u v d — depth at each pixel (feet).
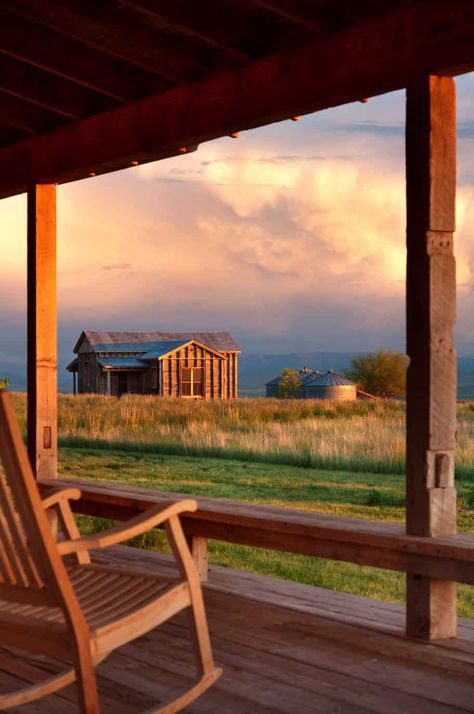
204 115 16.03
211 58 16.07
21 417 63.52
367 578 21.31
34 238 20.02
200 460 50.98
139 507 16.92
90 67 16.71
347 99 13.83
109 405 80.43
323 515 14.82
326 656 11.93
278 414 76.18
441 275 12.62
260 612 14.21
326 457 46.55
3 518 8.20
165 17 13.88
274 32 14.85
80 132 18.81
